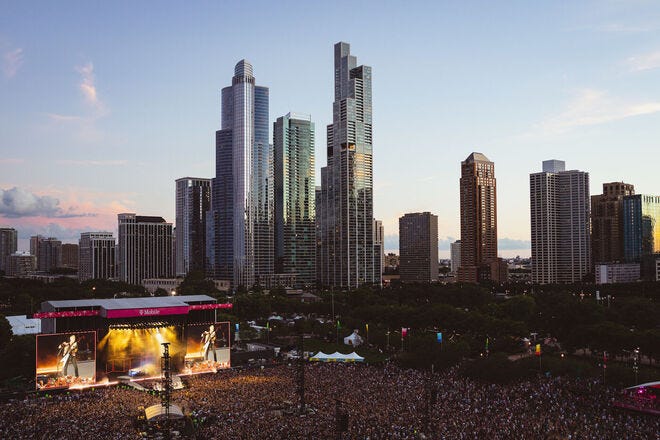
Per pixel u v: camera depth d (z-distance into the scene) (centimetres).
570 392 14912
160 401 14350
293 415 12506
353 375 17388
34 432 11250
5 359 19200
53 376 17325
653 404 13125
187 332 19700
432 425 11350
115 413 13038
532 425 11425
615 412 13375
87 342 17888
